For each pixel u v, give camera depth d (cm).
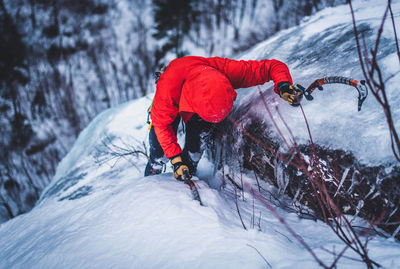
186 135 194
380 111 150
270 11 1299
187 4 1314
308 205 167
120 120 416
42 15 1502
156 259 129
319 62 211
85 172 340
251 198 189
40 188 1237
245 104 222
